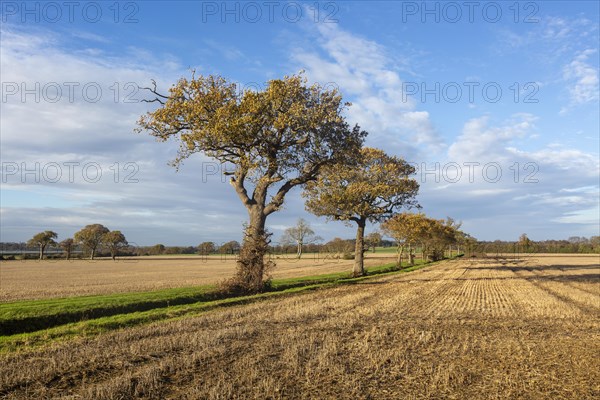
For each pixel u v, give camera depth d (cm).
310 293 3027
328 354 1259
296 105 2820
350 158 3303
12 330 1720
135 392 916
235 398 897
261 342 1403
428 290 3297
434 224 7306
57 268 8288
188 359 1167
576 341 1512
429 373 1100
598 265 7744
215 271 7000
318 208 4797
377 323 1816
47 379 1013
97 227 13750
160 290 3111
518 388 996
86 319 1959
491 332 1664
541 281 4256
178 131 2970
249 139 2805
